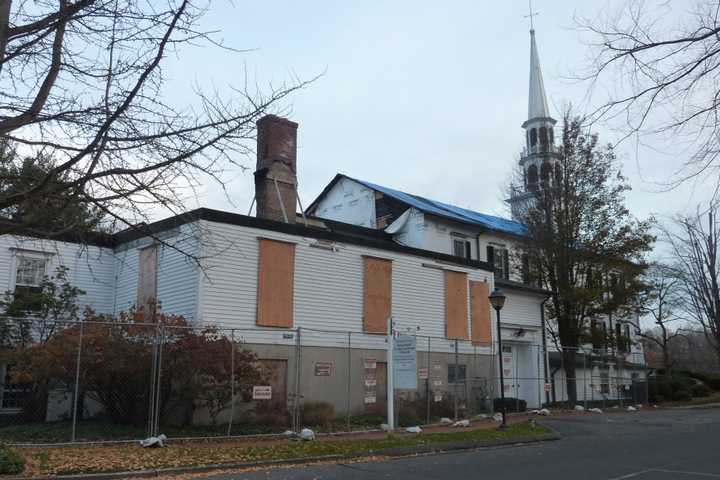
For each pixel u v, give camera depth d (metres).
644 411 28.80
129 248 21.08
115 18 8.48
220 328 16.09
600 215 30.72
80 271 21.03
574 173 31.00
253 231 19.09
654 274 41.62
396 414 18.84
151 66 8.16
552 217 30.95
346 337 20.98
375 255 22.53
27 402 16.83
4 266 19.59
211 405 16.44
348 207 33.22
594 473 10.90
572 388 29.62
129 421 16.17
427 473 11.02
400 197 31.23
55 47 8.45
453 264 25.67
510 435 16.69
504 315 28.39
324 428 17.70
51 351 14.76
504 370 27.91
